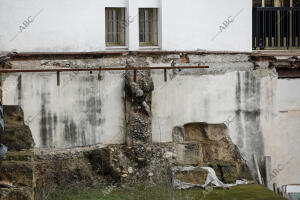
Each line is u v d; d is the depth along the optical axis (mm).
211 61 18828
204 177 17828
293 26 20844
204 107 18828
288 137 19828
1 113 14008
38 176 17109
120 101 18078
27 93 17062
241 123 19219
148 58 18281
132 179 17672
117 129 18094
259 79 19375
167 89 18406
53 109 17359
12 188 13406
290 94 19797
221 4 18859
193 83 18672
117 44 18328
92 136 17828
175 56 18484
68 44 17453
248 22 19234
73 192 16891
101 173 17688
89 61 17719
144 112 17969
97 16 17734
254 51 20219
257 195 17266
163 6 18281
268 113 19531
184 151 18500
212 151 19062
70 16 17422
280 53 19922
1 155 13688
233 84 19094
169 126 18500
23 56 17016
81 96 17641
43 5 17141
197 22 18641
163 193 17031
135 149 17828
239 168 19109
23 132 15438
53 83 17312
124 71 18062
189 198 16766
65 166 17391
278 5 21406
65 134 17516
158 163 18062
